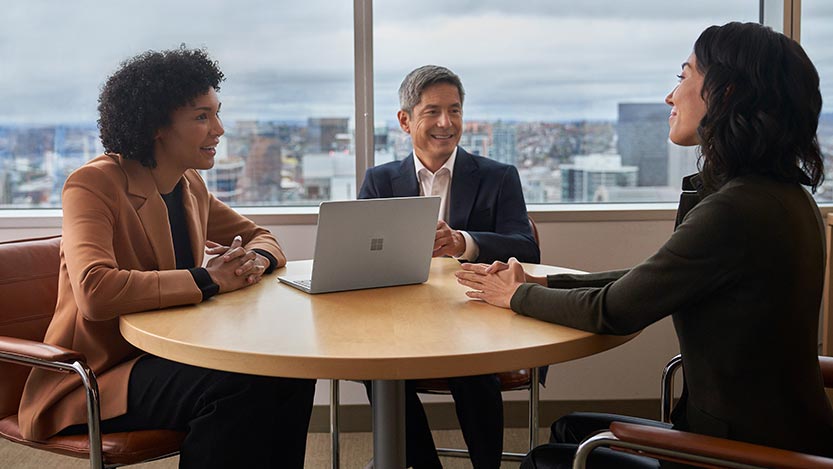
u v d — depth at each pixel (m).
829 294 3.05
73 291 1.81
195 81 2.04
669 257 1.42
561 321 1.59
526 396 3.38
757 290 1.37
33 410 1.86
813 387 1.39
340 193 3.46
